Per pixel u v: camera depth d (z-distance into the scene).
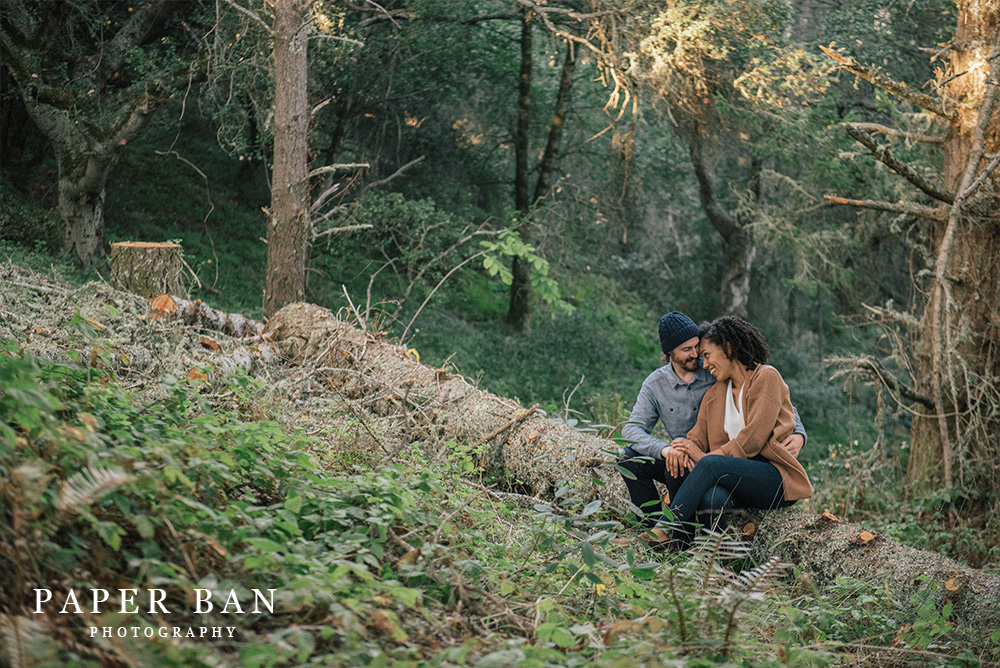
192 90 15.17
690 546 3.89
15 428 2.42
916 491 7.55
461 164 16.83
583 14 10.73
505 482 5.02
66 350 3.98
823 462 8.34
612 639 2.57
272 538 2.55
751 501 4.02
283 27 8.11
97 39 12.02
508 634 2.63
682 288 21.30
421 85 14.68
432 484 3.37
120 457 2.30
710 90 11.73
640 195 16.67
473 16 13.73
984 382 7.11
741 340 4.05
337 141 14.25
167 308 5.97
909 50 11.72
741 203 15.41
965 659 3.12
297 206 8.25
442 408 5.38
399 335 12.55
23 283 5.73
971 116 7.14
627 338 18.16
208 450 2.94
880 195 12.09
